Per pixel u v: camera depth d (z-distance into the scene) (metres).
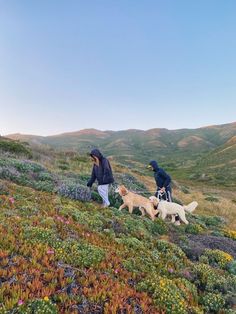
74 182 14.39
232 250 11.02
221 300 6.91
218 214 22.92
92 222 9.26
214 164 108.94
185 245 10.31
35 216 8.31
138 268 7.09
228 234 14.27
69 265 6.15
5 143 23.91
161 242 9.40
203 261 9.38
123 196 11.99
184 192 32.69
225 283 7.77
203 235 12.35
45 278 5.55
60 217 8.84
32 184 12.80
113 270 6.49
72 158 30.48
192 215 17.42
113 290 5.64
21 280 5.30
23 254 6.18
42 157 25.08
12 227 7.19
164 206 12.23
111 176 11.66
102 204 12.37
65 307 4.98
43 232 7.10
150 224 11.19
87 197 12.14
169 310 5.69
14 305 4.65
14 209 8.77
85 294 5.40
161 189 12.70
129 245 8.43
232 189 59.44
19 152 23.34
